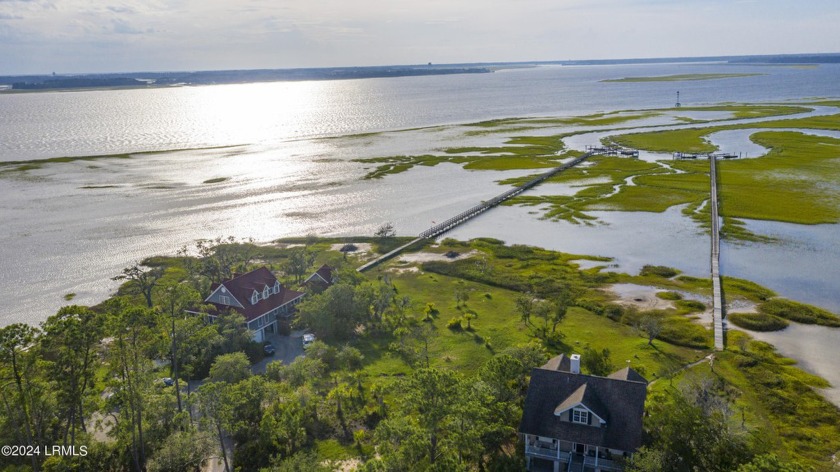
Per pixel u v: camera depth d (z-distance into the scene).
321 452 55.31
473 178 182.50
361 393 65.81
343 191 167.88
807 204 143.50
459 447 47.66
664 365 70.81
